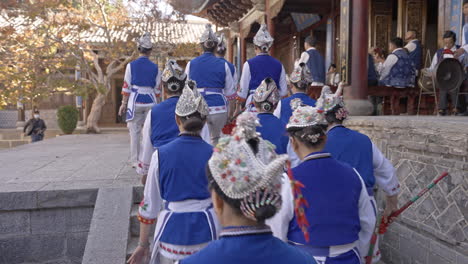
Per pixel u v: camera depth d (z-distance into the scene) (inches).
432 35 514.6
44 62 626.5
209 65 169.8
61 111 717.9
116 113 1057.5
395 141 167.2
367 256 90.1
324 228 76.4
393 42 290.5
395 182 106.3
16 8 631.8
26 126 615.5
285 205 78.7
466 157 127.6
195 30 981.8
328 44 517.3
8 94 604.7
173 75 126.4
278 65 185.2
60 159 272.2
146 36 199.2
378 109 343.3
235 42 648.4
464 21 312.5
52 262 163.2
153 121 123.2
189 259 47.9
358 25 256.1
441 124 138.3
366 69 258.4
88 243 140.9
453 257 134.2
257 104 138.3
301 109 84.5
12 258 160.6
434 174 143.6
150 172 89.4
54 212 162.9
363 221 84.3
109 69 706.8
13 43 609.0
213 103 167.9
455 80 221.1
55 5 601.9
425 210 149.3
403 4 416.8
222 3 564.7
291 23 634.2
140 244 93.4
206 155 90.2
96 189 165.6
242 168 45.3
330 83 394.6
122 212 156.4
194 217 86.8
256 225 47.7
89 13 701.3
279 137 131.4
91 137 555.8
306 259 48.4
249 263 45.4
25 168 225.5
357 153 101.5
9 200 157.9
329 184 78.5
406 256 161.8
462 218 129.8
